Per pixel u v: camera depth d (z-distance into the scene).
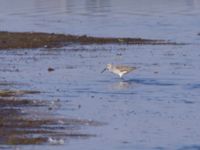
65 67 34.94
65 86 30.38
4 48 40.47
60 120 24.23
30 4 71.62
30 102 26.81
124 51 40.47
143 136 22.86
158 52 40.12
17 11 64.44
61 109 25.94
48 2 73.75
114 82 31.66
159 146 21.91
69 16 60.53
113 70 32.53
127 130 23.44
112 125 23.97
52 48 41.09
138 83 31.53
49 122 23.94
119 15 61.34
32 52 39.41
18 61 36.38
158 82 31.73
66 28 51.69
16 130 22.81
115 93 29.25
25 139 21.89
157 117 25.22
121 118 24.95
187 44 43.47
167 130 23.58
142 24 54.56
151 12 64.31
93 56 38.47
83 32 49.25
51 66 35.12
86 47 41.75
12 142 21.59
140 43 43.75
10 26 52.53
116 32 49.44
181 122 24.58
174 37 46.94
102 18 58.91
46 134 22.58
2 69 34.06
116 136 22.73
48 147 21.30
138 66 35.50
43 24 54.28
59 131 22.94
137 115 25.42
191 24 54.53
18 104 26.44
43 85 30.42
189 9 67.12
